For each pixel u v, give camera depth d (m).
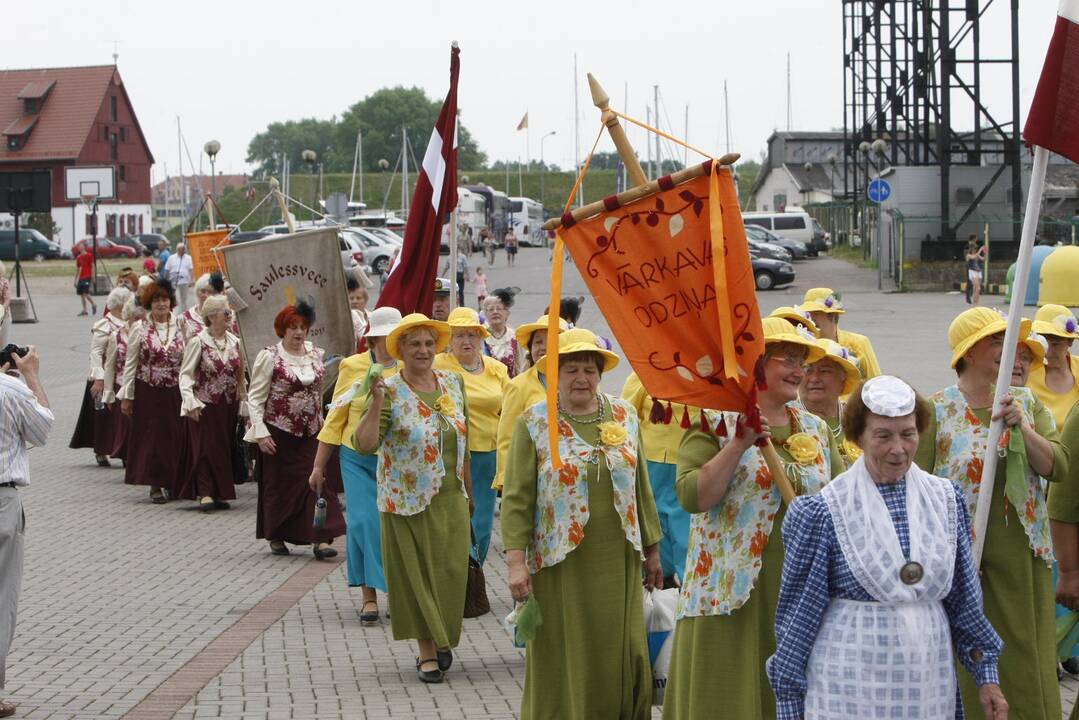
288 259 13.66
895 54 54.19
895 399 4.38
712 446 5.62
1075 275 8.48
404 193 86.00
